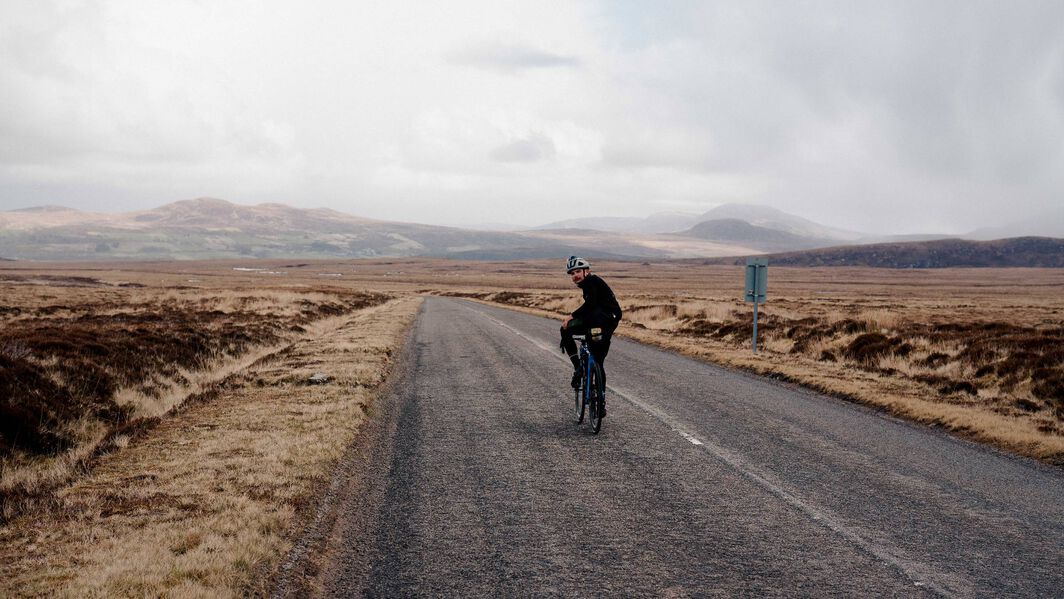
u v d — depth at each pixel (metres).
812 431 8.73
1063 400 10.88
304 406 9.87
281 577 4.29
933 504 5.77
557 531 5.07
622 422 9.20
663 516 5.41
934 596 3.98
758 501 5.81
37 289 54.69
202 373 14.66
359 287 100.75
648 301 47.06
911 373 14.55
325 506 5.68
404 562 4.50
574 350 9.32
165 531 4.99
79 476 6.53
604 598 3.93
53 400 9.23
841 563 4.47
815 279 173.12
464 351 18.42
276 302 38.97
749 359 16.30
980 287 128.75
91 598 3.91
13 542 4.85
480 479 6.48
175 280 115.56
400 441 8.12
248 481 6.25
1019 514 5.54
